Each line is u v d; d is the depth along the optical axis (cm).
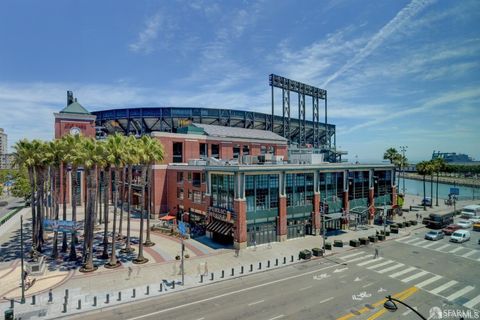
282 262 3628
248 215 4231
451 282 3031
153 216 6134
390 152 8638
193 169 5334
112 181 8319
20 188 7912
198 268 3256
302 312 2395
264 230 4422
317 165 4994
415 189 14962
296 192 4825
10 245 4253
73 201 3597
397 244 4534
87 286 2878
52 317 2305
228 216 4234
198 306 2503
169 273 3225
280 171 4547
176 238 4709
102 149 3288
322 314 2362
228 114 9194
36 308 2441
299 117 9706
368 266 3519
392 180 6419
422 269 3416
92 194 3297
